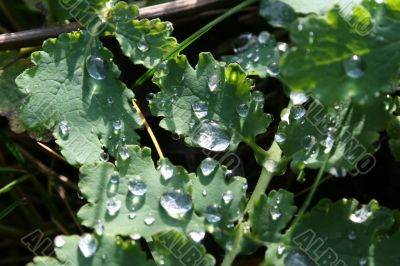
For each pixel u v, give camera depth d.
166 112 0.21
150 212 0.20
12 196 0.25
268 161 0.21
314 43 0.19
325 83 0.19
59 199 0.26
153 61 0.22
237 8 0.23
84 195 0.20
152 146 0.24
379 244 0.20
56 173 0.26
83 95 0.21
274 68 0.22
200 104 0.21
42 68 0.21
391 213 0.20
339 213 0.20
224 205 0.20
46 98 0.21
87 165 0.20
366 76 0.19
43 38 0.23
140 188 0.20
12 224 0.25
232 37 0.25
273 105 0.25
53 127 0.21
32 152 0.26
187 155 0.24
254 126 0.21
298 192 0.25
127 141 0.21
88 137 0.21
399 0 0.20
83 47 0.22
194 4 0.24
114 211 0.20
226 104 0.21
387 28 0.20
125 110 0.21
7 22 0.27
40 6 0.24
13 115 0.23
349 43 0.19
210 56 0.21
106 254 0.20
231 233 0.20
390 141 0.21
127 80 0.25
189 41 0.22
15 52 0.24
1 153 0.26
